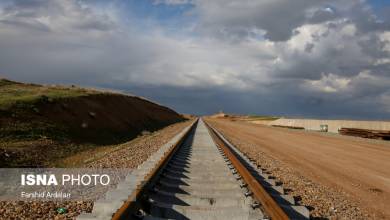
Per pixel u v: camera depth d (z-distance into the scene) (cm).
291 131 5069
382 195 1144
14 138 1756
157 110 7325
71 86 4778
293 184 1148
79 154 1775
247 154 1953
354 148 2700
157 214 638
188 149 1788
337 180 1352
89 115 2923
